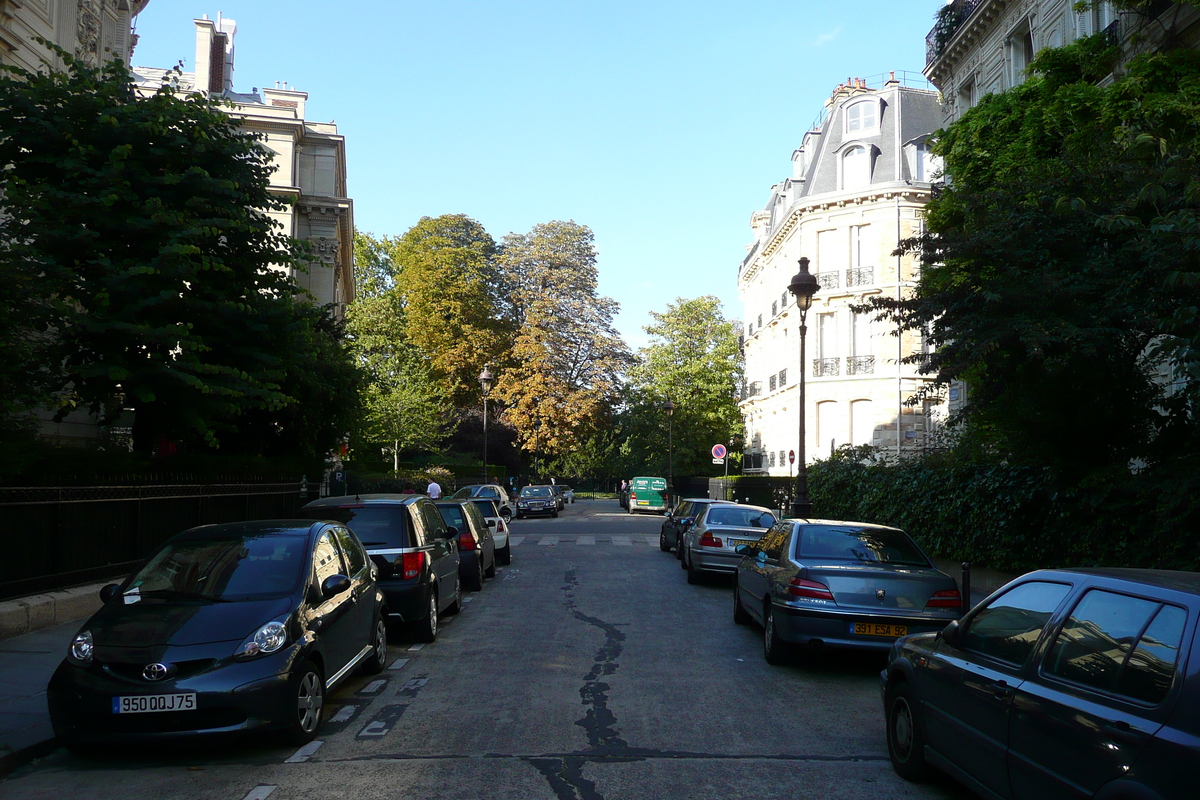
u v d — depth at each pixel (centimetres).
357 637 782
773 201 4847
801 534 963
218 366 1302
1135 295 992
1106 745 364
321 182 3612
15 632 984
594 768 571
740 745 629
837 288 3931
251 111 3472
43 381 1211
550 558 2123
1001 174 1519
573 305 5875
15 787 546
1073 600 439
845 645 846
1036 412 1112
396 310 5059
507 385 5659
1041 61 1575
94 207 1236
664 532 2258
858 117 4072
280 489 1848
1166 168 1023
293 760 592
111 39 2147
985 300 1020
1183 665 350
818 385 3953
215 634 621
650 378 6025
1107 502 1059
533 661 923
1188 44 1447
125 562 1257
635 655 959
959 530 1454
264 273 1498
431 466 4750
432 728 668
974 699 475
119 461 1269
